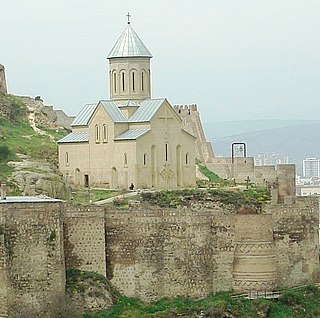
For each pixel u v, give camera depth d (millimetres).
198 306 192875
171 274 196875
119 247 193125
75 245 187500
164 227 196625
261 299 198500
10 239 172250
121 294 192625
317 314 199125
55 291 176750
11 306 171625
